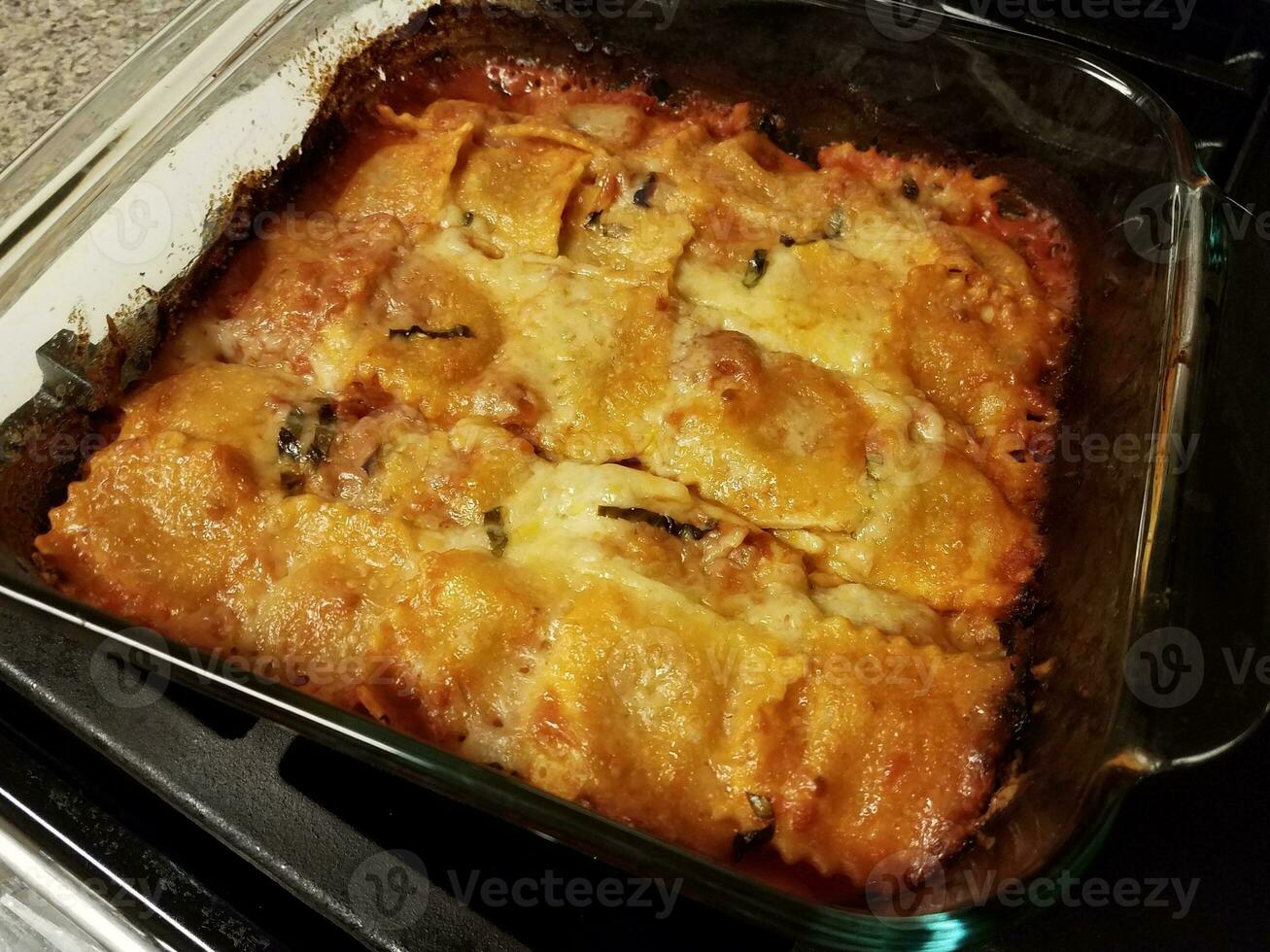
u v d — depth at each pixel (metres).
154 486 0.24
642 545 0.23
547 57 0.32
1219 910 0.22
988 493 0.25
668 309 0.27
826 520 0.24
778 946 0.21
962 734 0.22
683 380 0.26
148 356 0.27
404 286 0.27
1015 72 0.27
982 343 0.27
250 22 0.28
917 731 0.22
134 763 0.22
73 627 0.21
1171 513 0.20
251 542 0.24
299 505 0.24
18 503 0.24
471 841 0.22
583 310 0.26
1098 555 0.23
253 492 0.24
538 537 0.24
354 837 0.21
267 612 0.23
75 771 0.23
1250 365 0.23
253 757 0.22
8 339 0.25
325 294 0.27
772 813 0.22
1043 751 0.22
